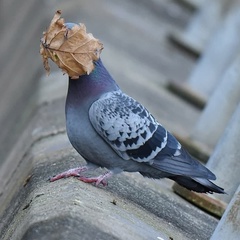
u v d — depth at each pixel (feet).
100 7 83.30
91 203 30.68
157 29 86.94
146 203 35.24
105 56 68.13
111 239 28.32
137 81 64.85
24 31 84.28
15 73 76.33
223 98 52.60
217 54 70.33
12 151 50.21
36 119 48.44
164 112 60.80
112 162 33.55
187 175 34.12
